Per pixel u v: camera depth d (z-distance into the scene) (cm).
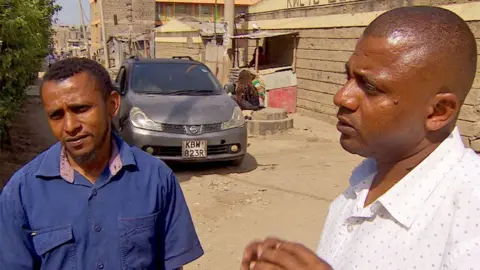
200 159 621
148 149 607
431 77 95
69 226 169
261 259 95
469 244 85
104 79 174
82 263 170
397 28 97
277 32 1305
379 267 99
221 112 646
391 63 96
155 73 720
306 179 627
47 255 169
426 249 93
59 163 174
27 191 171
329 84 1130
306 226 464
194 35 1975
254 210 505
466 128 715
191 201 529
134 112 623
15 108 650
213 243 422
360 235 107
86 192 172
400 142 102
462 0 742
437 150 101
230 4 1510
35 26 629
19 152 775
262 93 1229
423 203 98
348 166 702
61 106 164
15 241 171
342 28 1067
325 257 120
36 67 748
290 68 1283
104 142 172
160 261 195
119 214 174
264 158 752
